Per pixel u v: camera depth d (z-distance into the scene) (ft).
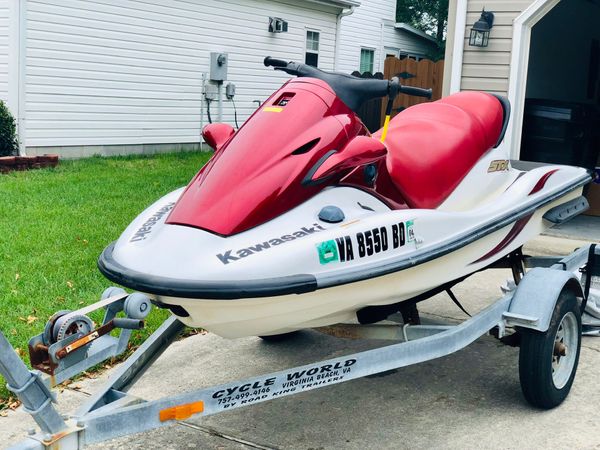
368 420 12.48
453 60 26.94
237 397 9.95
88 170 38.29
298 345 15.96
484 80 26.66
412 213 11.44
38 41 39.99
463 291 19.84
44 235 23.66
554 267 13.73
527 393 12.45
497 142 14.51
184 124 50.47
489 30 26.05
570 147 30.37
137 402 9.80
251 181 10.34
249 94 56.03
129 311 9.53
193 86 50.75
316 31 62.03
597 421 12.32
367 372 10.82
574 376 13.24
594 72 43.68
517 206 13.78
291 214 10.46
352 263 10.38
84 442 8.80
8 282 18.75
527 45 25.85
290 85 11.47
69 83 42.06
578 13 40.06
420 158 12.89
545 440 11.66
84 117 43.29
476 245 12.80
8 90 39.63
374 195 11.78
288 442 11.75
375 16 81.61
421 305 18.62
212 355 15.44
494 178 14.23
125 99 45.80
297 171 10.51
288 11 58.29
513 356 15.20
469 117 14.01
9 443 11.56
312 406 13.05
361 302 10.92
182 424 12.35
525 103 31.07
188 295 9.29
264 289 9.41
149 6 46.34
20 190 31.50
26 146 40.16
